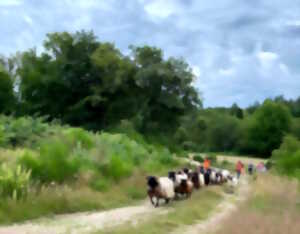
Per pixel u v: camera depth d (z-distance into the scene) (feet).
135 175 71.56
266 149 310.86
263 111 315.99
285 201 52.85
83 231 36.09
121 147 88.12
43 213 44.65
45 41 164.04
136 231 33.96
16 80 159.22
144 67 184.96
